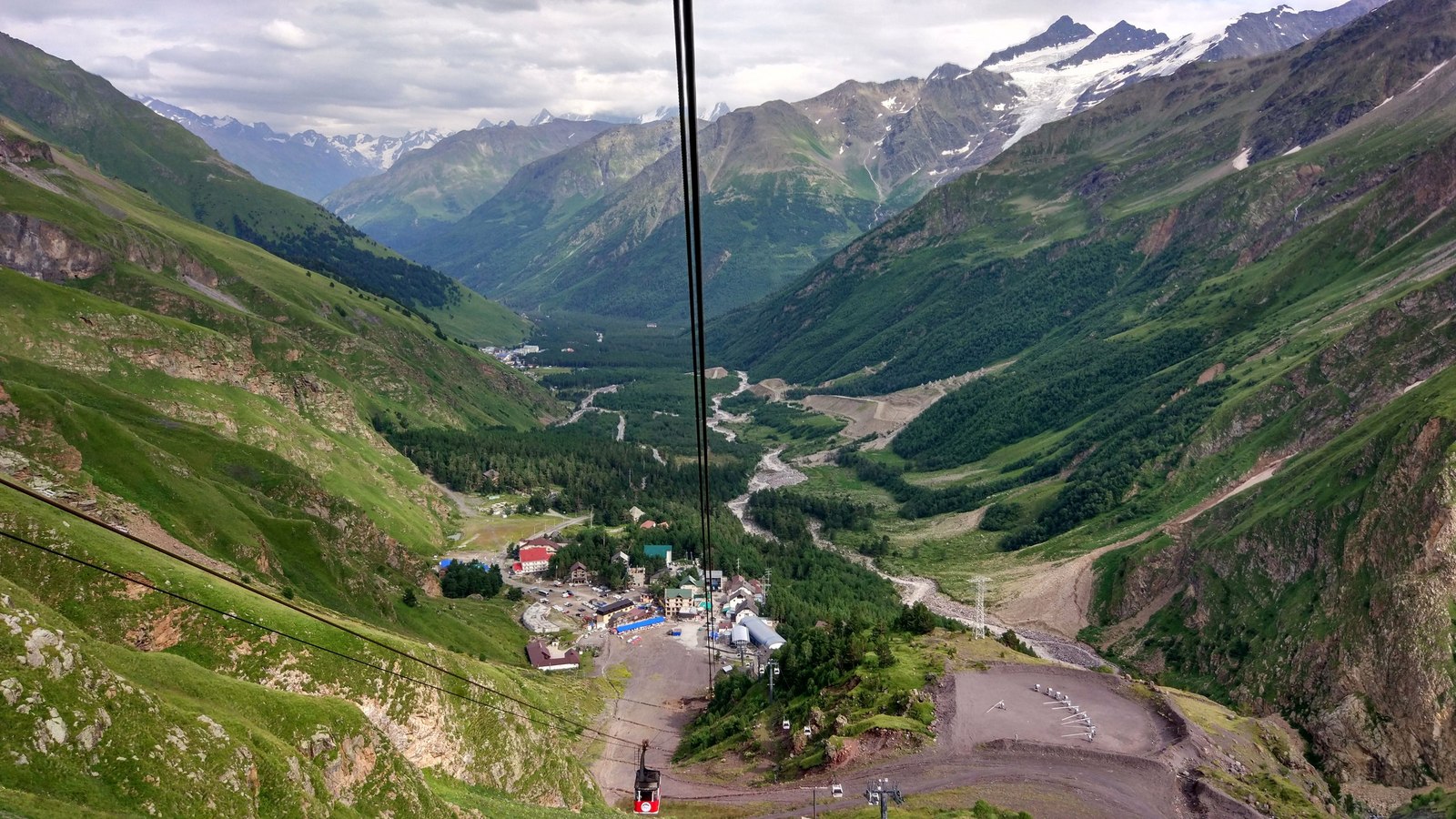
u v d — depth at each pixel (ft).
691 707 524.52
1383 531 514.68
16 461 399.24
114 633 288.92
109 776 171.01
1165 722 357.61
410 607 554.87
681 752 444.14
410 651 346.74
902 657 431.43
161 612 300.20
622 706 521.24
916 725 351.87
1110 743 334.85
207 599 311.27
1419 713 440.86
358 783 241.35
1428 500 497.87
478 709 345.92
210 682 231.91
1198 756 331.36
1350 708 464.24
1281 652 525.34
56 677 177.47
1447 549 476.95
